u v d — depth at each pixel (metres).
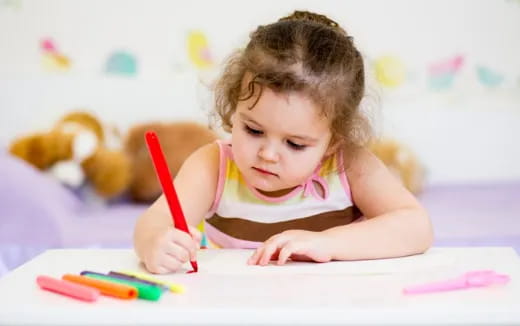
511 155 2.50
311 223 1.06
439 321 0.57
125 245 1.80
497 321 0.57
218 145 1.08
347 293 0.63
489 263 0.79
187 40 2.46
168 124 2.36
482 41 2.47
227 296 0.62
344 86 0.92
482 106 2.50
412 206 0.96
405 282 0.69
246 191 1.06
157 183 2.29
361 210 1.07
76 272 0.75
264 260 0.79
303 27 0.92
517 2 2.46
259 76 0.84
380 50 2.48
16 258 1.80
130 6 2.44
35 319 0.59
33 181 2.04
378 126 1.15
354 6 2.46
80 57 2.44
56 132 2.27
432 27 2.47
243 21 2.45
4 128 2.44
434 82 2.49
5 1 2.42
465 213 2.03
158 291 0.61
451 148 2.49
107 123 2.45
